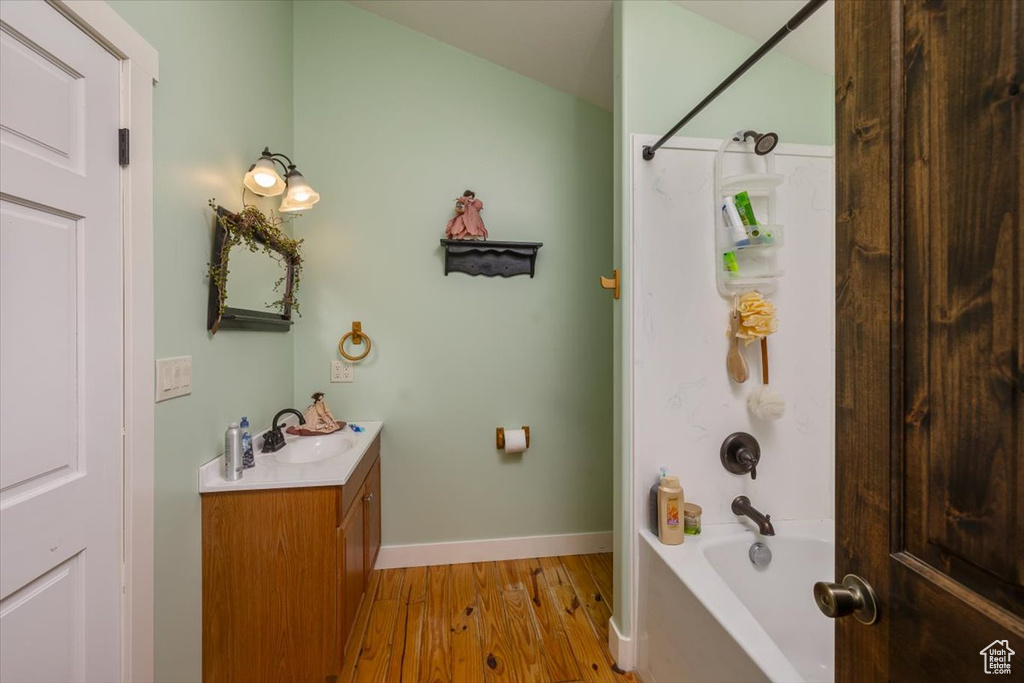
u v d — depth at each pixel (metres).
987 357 0.35
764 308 1.34
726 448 1.41
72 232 0.77
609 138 2.10
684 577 1.12
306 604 1.21
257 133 1.55
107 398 0.84
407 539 1.99
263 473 1.27
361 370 1.94
